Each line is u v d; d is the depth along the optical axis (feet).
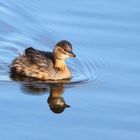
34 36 100.12
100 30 100.17
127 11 103.81
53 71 90.48
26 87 87.76
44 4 106.52
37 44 98.48
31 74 90.33
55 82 89.61
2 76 89.86
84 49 96.73
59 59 90.89
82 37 99.04
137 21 101.81
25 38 99.50
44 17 103.60
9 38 98.99
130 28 100.32
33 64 90.99
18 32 100.73
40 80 89.81
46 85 88.79
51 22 102.37
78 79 90.58
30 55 91.91
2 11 105.60
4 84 88.02
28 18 104.01
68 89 87.97
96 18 102.53
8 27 101.76
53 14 104.06
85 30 100.32
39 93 86.48
